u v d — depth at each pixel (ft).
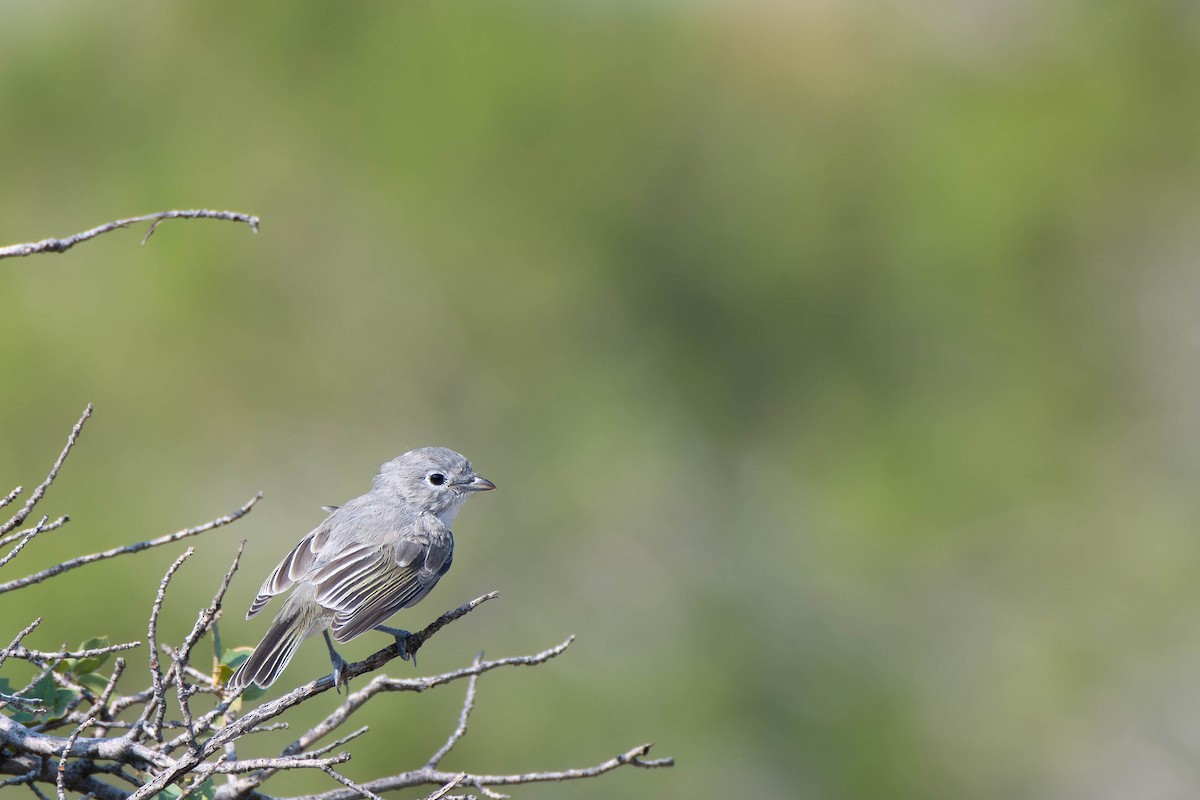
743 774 54.13
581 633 58.85
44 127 59.47
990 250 61.93
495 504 62.23
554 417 63.05
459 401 63.31
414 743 47.21
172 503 54.90
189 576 51.06
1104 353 63.87
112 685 18.60
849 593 60.44
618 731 51.98
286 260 61.16
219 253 59.06
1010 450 61.36
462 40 61.98
